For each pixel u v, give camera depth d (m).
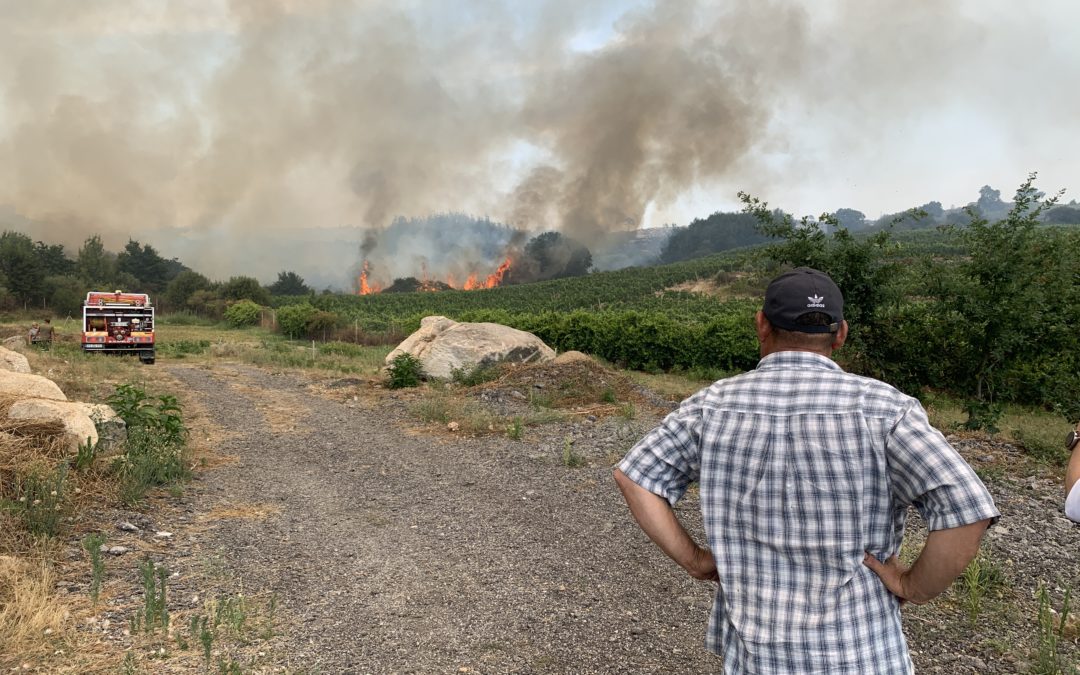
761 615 1.57
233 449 8.65
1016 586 4.51
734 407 1.63
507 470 7.72
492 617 4.08
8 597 3.88
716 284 80.94
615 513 6.19
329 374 16.88
